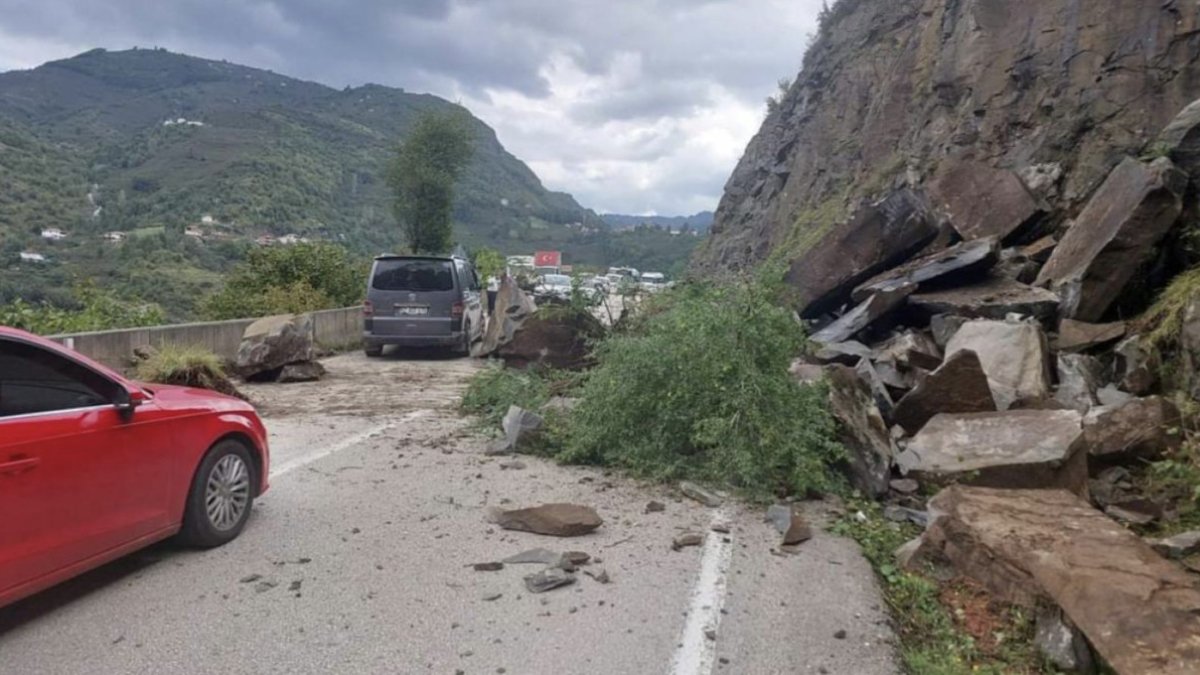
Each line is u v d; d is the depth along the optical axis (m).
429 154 37.41
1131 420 7.07
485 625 4.57
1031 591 4.69
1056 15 17.75
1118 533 4.88
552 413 9.12
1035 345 8.84
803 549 5.79
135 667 4.08
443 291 17.06
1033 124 17.62
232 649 4.27
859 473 6.96
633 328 10.14
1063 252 11.11
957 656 4.40
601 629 4.54
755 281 7.97
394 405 11.49
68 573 4.63
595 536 6.04
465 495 7.00
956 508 5.36
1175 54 14.78
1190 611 3.99
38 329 13.01
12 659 4.14
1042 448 6.43
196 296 30.73
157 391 5.57
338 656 4.21
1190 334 8.02
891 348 10.14
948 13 22.91
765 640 4.44
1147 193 9.95
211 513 5.67
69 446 4.60
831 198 31.28
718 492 7.06
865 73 34.28
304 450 8.60
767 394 7.18
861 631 4.55
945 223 13.14
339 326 19.53
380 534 6.00
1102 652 3.95
